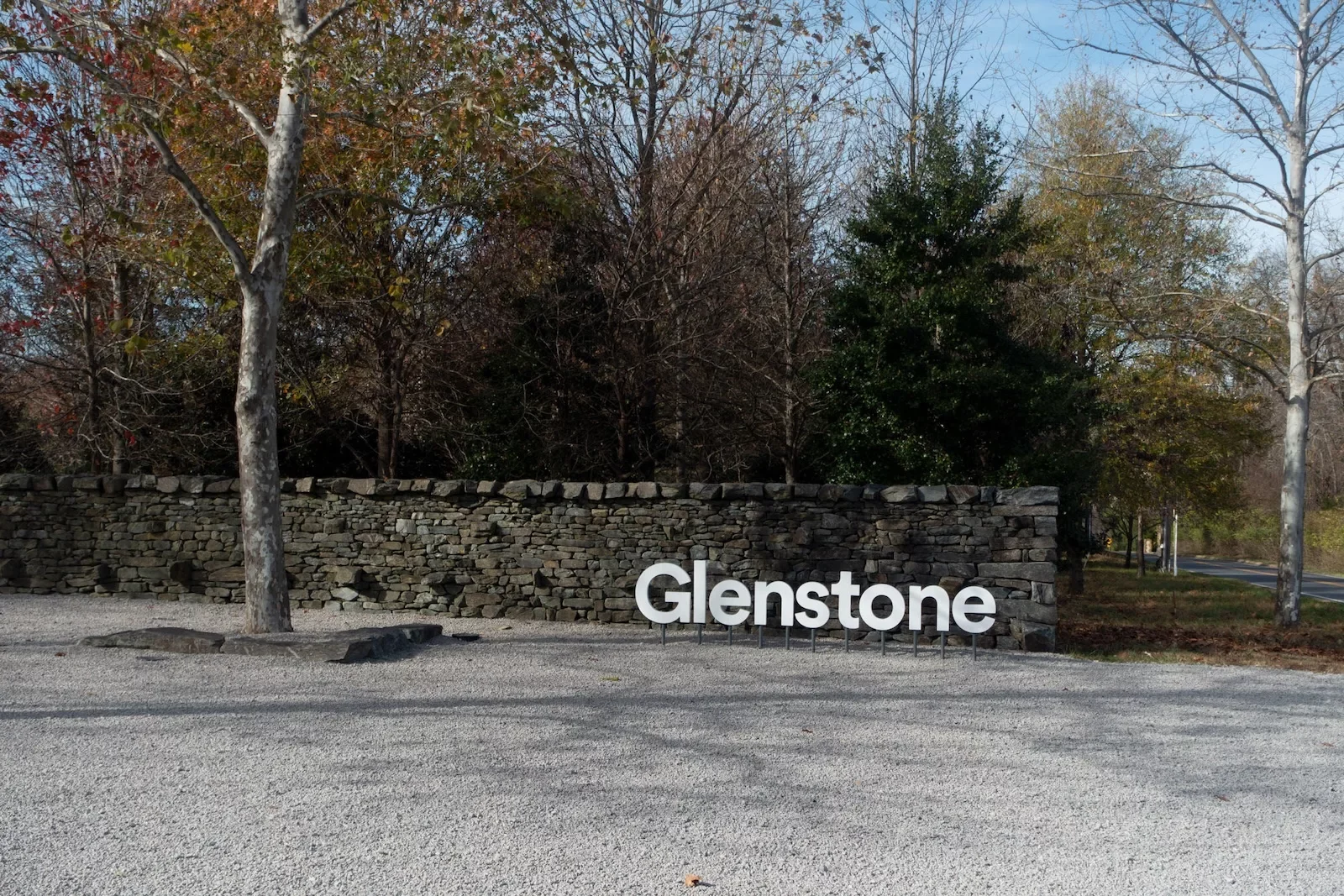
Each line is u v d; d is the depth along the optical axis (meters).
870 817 5.66
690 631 13.07
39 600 14.23
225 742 6.85
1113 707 8.98
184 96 11.01
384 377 17.94
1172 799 6.21
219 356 17.59
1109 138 23.33
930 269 17.12
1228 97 17.23
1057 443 18.11
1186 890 4.77
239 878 4.55
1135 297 19.34
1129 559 38.22
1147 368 23.58
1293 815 5.99
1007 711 8.65
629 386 17.61
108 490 14.96
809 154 19.70
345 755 6.61
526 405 17.61
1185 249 22.20
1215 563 45.69
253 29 10.90
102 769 6.16
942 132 17.52
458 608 13.93
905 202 16.89
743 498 13.30
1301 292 17.92
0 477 15.31
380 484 14.24
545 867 4.79
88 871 4.60
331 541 14.42
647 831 5.32
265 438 10.73
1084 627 16.30
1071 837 5.45
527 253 18.12
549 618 13.67
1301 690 10.27
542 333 18.02
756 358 18.94
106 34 11.25
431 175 15.28
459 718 7.72
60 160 17.09
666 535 13.43
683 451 18.53
